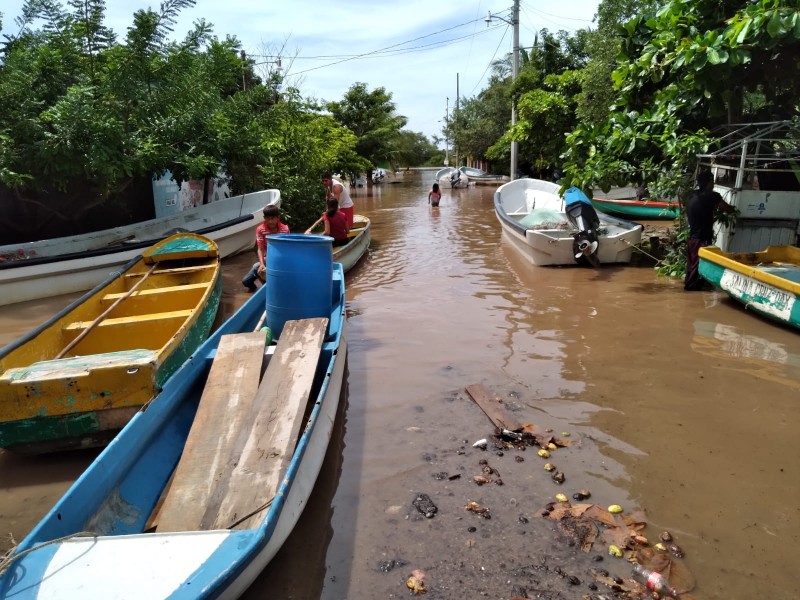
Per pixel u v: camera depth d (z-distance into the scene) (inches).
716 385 201.6
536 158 887.7
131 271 303.3
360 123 1469.0
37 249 372.8
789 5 274.2
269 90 650.8
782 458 156.3
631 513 135.3
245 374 169.5
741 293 276.4
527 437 169.9
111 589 89.8
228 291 357.1
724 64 303.6
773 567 117.5
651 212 606.5
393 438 171.3
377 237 581.6
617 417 181.0
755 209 319.0
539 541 126.6
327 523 133.8
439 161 3747.5
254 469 129.6
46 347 206.1
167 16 438.9
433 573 117.9
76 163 380.8
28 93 385.4
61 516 106.3
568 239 393.7
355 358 234.8
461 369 221.3
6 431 158.9
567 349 240.1
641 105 397.7
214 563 94.4
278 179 598.2
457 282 367.6
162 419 153.6
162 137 453.7
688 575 115.7
